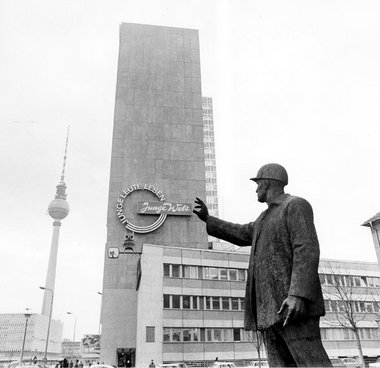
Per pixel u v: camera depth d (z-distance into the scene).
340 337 46.41
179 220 55.31
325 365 3.20
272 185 4.08
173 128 61.25
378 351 46.78
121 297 49.34
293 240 3.56
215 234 4.42
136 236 53.69
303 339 3.29
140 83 63.41
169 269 45.59
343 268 49.81
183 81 64.81
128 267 51.00
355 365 27.61
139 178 57.31
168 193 57.09
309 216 3.65
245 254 48.75
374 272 50.75
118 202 55.06
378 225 32.62
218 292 46.00
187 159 59.62
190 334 43.34
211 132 113.81
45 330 154.00
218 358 42.91
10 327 144.50
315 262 3.43
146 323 42.75
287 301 3.28
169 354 41.91
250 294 3.89
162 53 66.38
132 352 46.97
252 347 44.22
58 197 191.38
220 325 44.47
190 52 67.44
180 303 44.44
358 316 47.59
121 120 60.31
